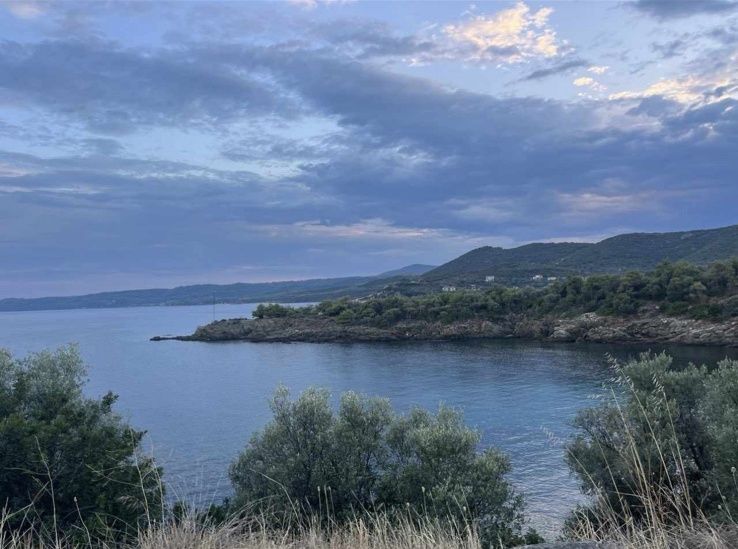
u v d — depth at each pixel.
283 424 19.36
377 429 20.70
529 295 119.75
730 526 4.61
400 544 5.00
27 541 6.33
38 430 9.69
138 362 93.94
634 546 4.39
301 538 5.65
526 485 27.59
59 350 13.97
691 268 103.06
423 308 122.88
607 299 104.50
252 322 138.25
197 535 5.31
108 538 7.12
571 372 65.38
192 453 35.34
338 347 107.44
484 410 46.25
